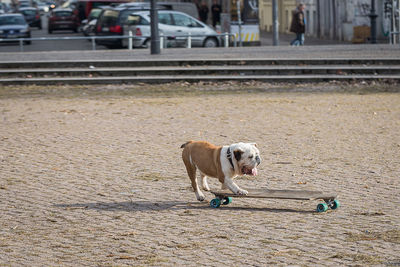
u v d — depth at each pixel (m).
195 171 10.93
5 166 13.75
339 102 21.66
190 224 9.76
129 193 11.61
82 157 14.45
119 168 13.44
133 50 32.72
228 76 27.14
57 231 9.59
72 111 20.47
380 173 12.64
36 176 12.91
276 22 41.59
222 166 10.34
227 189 10.83
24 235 9.44
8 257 8.54
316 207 10.58
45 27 88.69
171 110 20.44
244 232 9.31
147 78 26.97
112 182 12.37
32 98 23.56
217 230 9.44
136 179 12.55
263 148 14.99
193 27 39.91
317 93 24.02
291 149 14.85
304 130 16.98
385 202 10.71
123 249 8.74
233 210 10.48
